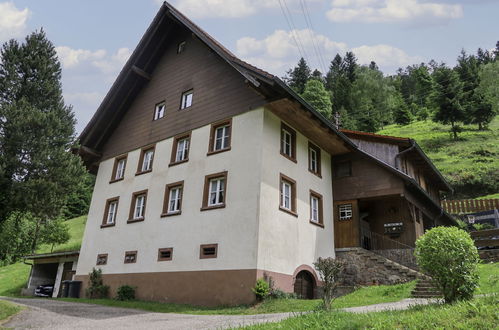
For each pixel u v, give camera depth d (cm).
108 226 1881
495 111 5428
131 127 2041
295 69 7250
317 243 1678
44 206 1662
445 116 5378
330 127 1655
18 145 1652
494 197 3719
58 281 2244
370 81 7419
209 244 1434
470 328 530
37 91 1844
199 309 1272
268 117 1526
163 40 2011
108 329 907
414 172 2303
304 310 1066
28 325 977
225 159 1537
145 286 1577
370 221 1989
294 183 1608
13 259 3494
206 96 1733
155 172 1788
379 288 1391
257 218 1346
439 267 782
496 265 1428
